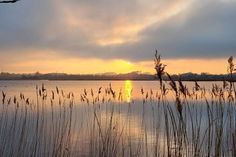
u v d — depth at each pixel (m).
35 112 14.55
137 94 25.77
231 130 7.22
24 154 11.58
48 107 19.61
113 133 12.23
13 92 50.22
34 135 12.88
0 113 18.89
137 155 11.27
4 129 13.00
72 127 16.31
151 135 13.30
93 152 12.36
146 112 19.72
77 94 44.09
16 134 12.73
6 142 12.16
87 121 15.29
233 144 6.99
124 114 16.97
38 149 11.82
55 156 11.19
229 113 7.38
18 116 15.95
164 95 6.33
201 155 6.95
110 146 11.05
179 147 6.29
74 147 13.04
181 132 6.31
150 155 11.08
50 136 12.59
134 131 14.64
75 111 19.66
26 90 60.62
